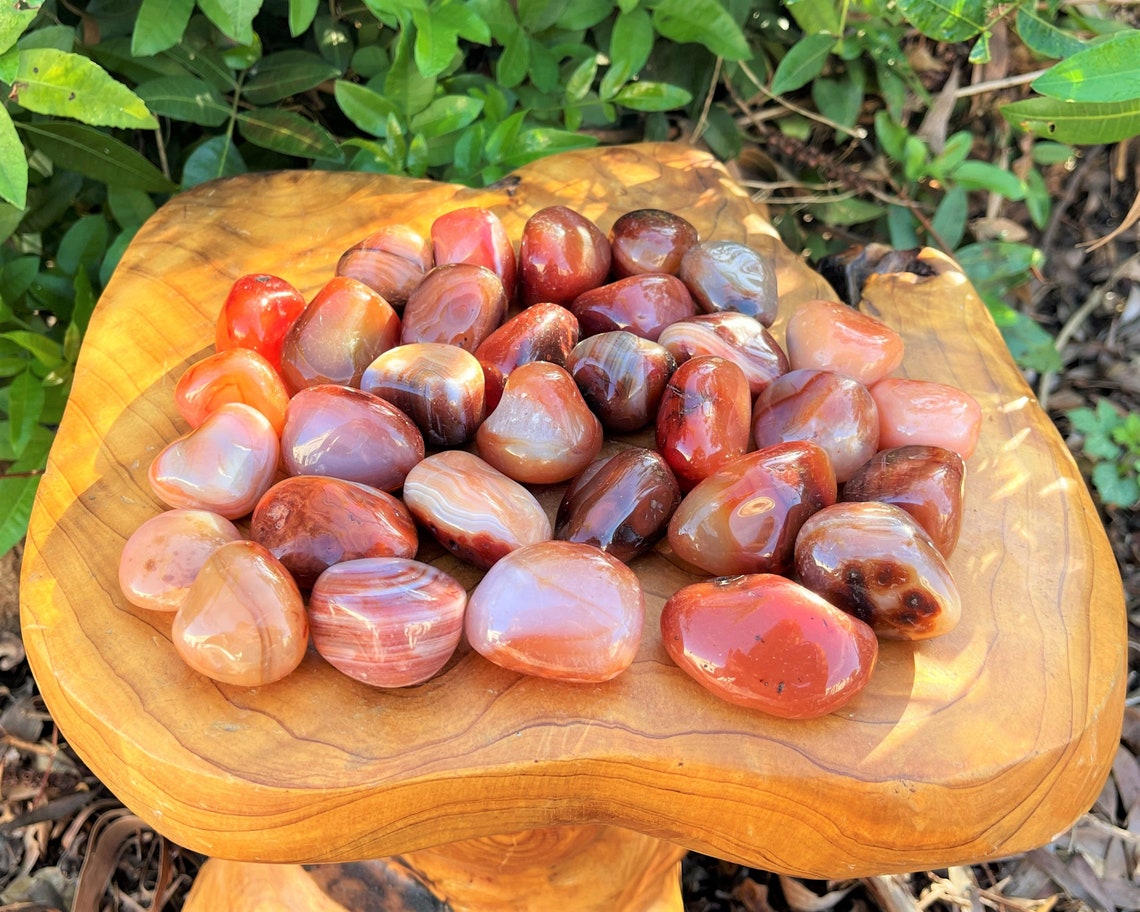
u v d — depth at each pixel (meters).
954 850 0.16
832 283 0.26
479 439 0.19
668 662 0.16
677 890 0.25
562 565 0.16
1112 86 0.19
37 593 0.17
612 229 0.24
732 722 0.16
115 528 0.18
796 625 0.15
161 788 0.15
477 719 0.15
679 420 0.19
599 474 0.18
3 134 0.20
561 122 0.33
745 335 0.21
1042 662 0.17
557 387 0.19
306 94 0.33
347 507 0.17
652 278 0.22
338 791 0.14
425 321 0.21
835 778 0.15
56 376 0.27
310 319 0.20
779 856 0.16
